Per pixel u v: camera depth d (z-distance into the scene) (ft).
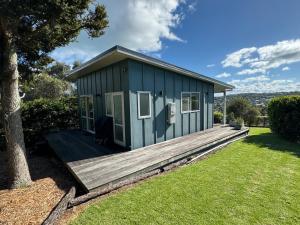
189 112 27.25
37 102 31.24
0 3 9.51
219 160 18.47
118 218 9.23
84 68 23.70
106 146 21.24
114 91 21.47
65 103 34.37
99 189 11.57
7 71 12.03
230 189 12.05
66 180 14.38
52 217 8.91
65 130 32.65
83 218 9.30
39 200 11.14
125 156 17.21
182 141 22.84
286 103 27.48
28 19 12.66
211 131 29.66
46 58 18.44
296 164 16.81
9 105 12.54
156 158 16.38
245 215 9.26
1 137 25.23
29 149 26.03
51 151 23.08
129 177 13.20
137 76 19.44
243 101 55.42
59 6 11.00
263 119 48.96
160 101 22.30
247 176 14.17
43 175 15.72
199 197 11.07
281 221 8.76
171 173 15.23
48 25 13.05
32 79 20.29
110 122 22.16
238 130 30.58
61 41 16.33
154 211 9.73
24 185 13.17
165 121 23.16
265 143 25.57
